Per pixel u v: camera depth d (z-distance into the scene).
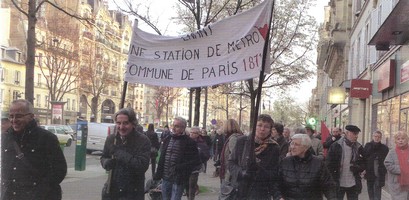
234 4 14.73
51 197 4.28
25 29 19.14
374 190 8.48
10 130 4.23
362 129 22.38
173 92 79.81
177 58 5.85
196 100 12.40
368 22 21.11
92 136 24.31
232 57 5.53
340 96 26.70
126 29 52.72
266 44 5.16
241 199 4.98
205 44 5.70
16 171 4.13
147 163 5.05
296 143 4.81
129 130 5.04
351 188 7.43
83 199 8.88
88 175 14.26
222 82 5.56
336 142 7.51
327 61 39.66
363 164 7.52
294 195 4.81
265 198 4.93
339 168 7.37
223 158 6.25
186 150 7.21
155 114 86.12
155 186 7.45
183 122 7.23
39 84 44.19
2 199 4.12
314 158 4.88
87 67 48.97
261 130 4.95
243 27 5.44
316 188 4.83
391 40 12.59
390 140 15.06
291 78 23.62
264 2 5.29
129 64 6.08
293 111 77.38
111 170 5.06
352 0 29.73
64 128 30.72
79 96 56.44
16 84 30.41
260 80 5.11
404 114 13.15
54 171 4.26
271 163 4.91
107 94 64.38
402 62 13.76
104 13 41.91
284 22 21.31
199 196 10.49
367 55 21.69
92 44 45.31
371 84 19.66
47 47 33.75
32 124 4.20
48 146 4.22
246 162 4.96
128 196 5.04
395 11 9.49
